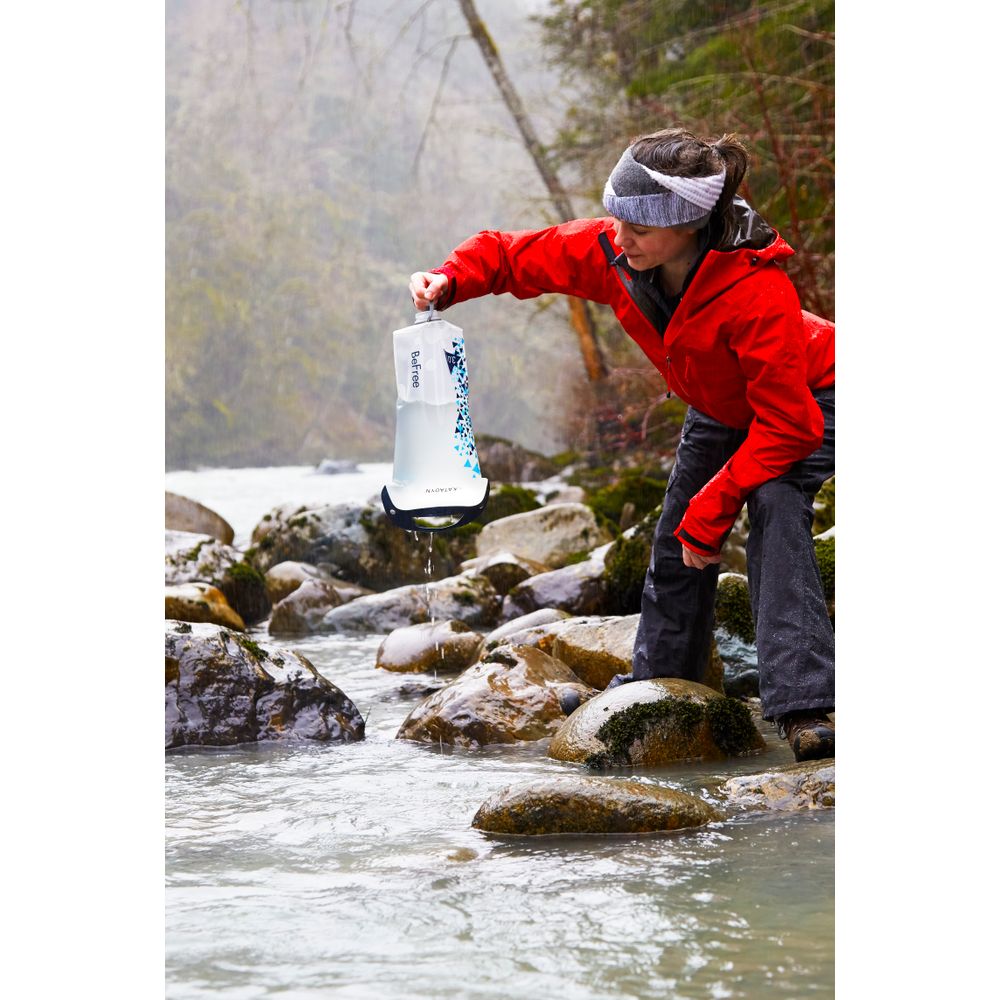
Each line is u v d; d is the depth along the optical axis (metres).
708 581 3.05
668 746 2.88
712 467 2.94
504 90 14.83
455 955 1.73
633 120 12.32
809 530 2.69
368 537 6.84
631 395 12.76
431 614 5.39
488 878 2.06
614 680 3.22
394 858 2.19
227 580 5.83
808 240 9.58
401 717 3.62
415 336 2.57
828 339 2.79
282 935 1.83
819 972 1.64
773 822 2.33
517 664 3.42
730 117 10.03
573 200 15.15
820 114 9.46
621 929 1.80
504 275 2.84
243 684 3.31
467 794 2.67
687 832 2.28
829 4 10.10
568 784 2.33
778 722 2.70
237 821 2.48
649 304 2.69
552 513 6.66
